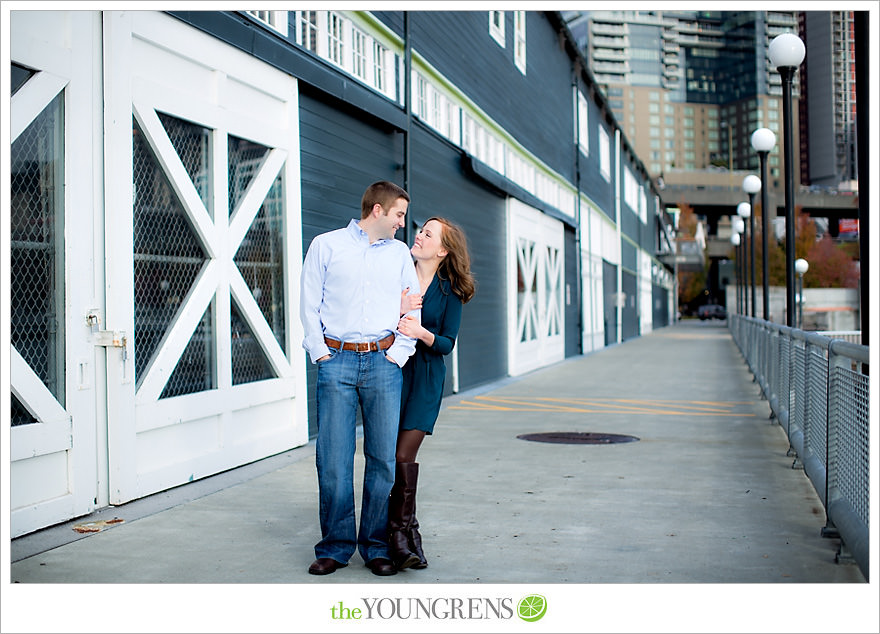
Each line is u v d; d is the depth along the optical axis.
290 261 6.87
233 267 6.02
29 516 4.22
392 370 3.73
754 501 5.13
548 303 17.97
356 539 3.84
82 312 4.55
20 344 4.18
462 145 12.31
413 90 10.29
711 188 106.62
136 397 4.95
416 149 10.09
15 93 4.11
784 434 7.88
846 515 3.81
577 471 6.08
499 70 14.50
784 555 3.99
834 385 4.30
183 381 5.49
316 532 4.36
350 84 7.95
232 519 4.61
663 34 160.50
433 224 3.95
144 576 3.65
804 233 57.09
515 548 4.10
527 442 7.41
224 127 5.91
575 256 21.38
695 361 18.64
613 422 8.73
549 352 17.77
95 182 4.65
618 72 158.25
